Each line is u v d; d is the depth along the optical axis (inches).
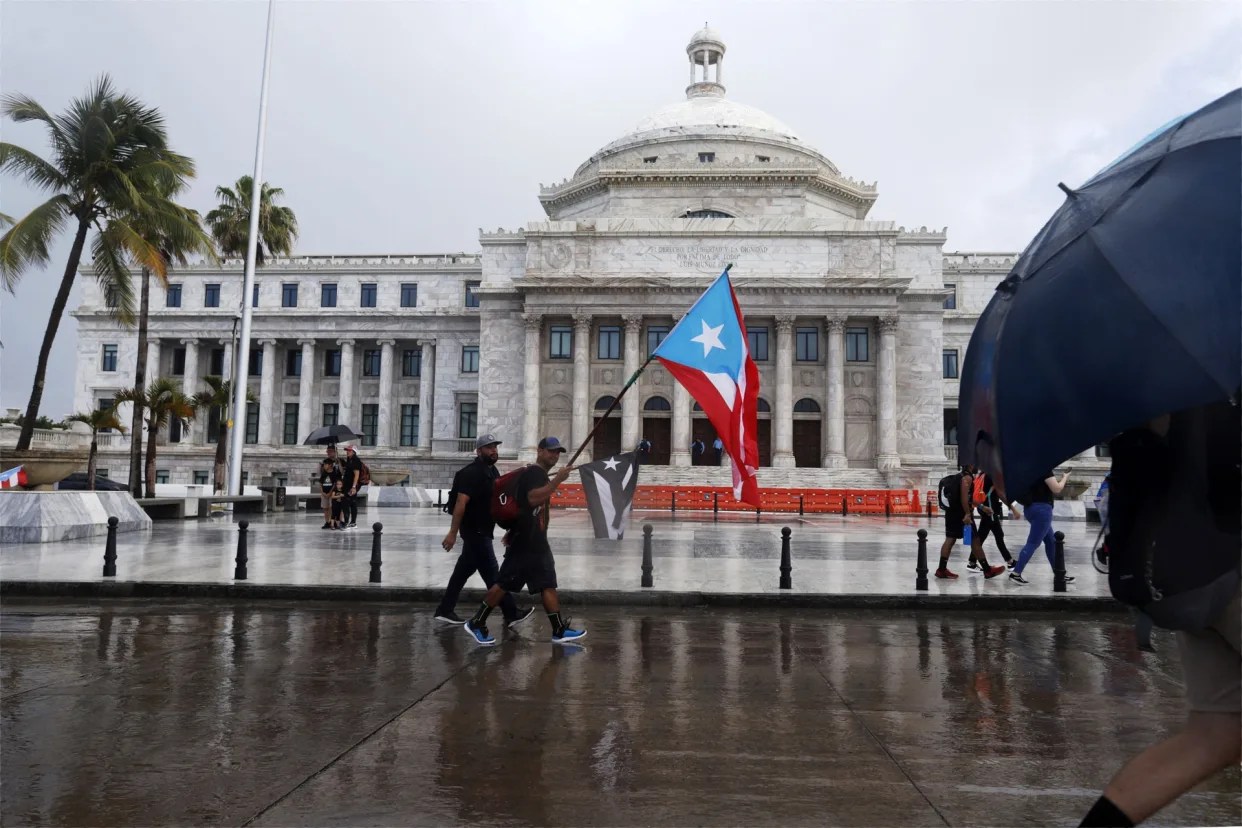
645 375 2379.4
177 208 1257.4
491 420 2464.3
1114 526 127.6
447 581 549.6
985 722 264.4
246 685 303.9
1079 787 207.2
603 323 2421.3
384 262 2819.9
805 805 193.6
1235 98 134.3
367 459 2672.2
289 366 2883.9
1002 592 518.9
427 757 225.1
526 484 377.4
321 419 2832.2
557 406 2404.0
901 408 2389.3
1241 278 116.0
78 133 1110.4
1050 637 418.0
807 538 936.9
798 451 2374.5
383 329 2760.8
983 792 203.0
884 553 765.9
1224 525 117.6
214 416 2864.2
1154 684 317.4
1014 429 130.1
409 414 2815.0
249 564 636.1
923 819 185.9
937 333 2411.4
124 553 705.6
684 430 2283.5
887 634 422.9
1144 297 120.6
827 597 502.9
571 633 394.0
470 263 2787.9
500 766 218.5
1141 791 120.7
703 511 1667.1
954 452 2613.2
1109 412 119.7
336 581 546.6
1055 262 137.0
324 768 215.8
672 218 2448.3
